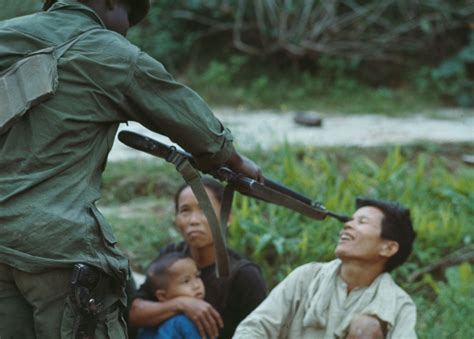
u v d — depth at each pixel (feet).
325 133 31.01
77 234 9.73
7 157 9.77
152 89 10.16
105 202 23.02
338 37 42.06
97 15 10.49
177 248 15.05
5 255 9.60
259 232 20.08
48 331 9.77
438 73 40.11
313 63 42.65
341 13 43.19
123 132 11.15
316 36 42.57
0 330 9.89
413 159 28.02
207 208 11.11
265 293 14.17
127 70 10.05
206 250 14.23
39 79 9.81
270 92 39.37
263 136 29.76
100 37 10.16
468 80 40.86
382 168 23.98
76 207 9.83
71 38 10.12
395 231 12.66
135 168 24.44
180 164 10.91
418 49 42.50
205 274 14.24
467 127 33.09
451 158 28.32
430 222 21.35
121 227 21.07
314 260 19.53
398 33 42.39
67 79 9.91
